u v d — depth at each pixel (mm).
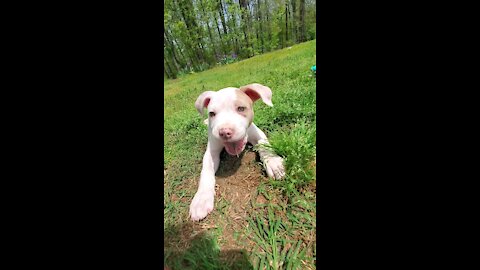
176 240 388
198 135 691
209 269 338
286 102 707
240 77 1262
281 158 469
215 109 460
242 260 346
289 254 341
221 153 543
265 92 488
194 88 1317
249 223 396
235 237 378
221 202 440
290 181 427
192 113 878
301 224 373
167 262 359
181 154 620
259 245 361
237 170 498
